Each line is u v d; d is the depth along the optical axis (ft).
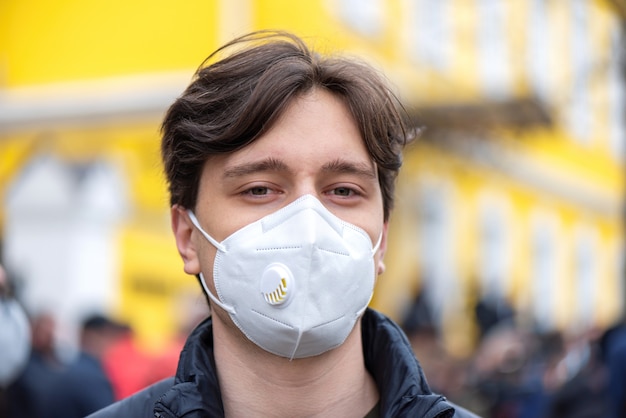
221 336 8.02
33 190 38.47
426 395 7.60
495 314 40.75
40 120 44.68
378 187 8.00
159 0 43.50
